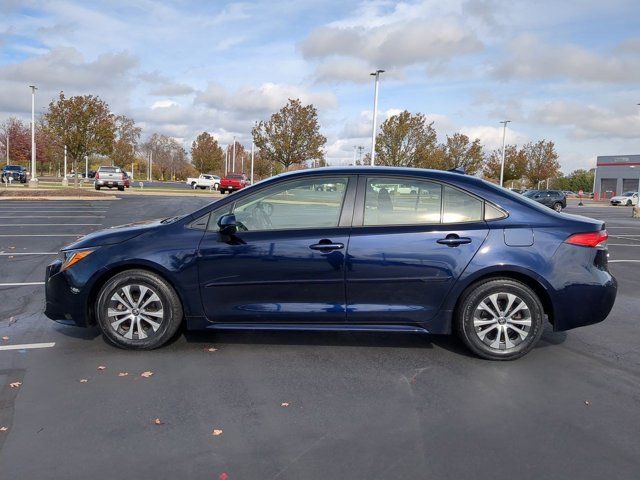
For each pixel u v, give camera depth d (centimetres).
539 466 306
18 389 403
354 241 466
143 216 1911
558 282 464
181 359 469
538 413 374
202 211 487
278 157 4328
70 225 1597
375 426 352
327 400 391
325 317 475
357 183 481
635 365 469
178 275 474
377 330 475
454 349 505
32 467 299
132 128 9000
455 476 295
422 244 464
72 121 3391
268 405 382
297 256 467
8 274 838
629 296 754
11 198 2733
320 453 318
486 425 355
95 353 482
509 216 474
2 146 7175
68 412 366
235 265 471
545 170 6506
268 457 313
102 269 477
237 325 482
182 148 10694
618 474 299
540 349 509
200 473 296
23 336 528
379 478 293
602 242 480
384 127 4178
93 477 290
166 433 339
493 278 470
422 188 478
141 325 487
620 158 7612
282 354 485
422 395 402
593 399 398
